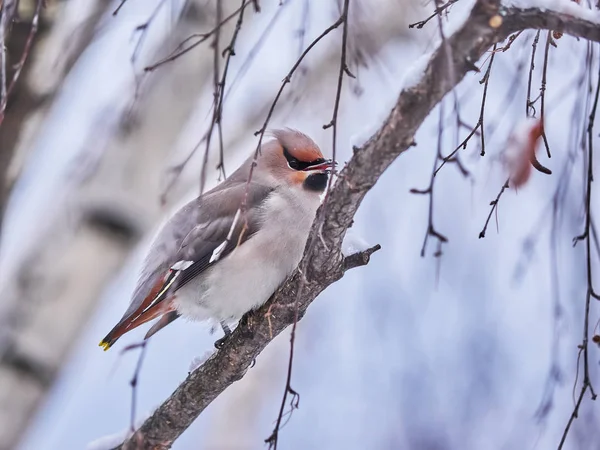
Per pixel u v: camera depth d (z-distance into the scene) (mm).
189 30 10312
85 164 10844
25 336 10820
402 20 11867
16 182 10492
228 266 9914
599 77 7266
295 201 10266
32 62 9758
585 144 7754
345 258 7723
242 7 6898
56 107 10547
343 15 6555
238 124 12594
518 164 7281
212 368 8570
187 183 11547
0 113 7410
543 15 6086
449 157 7410
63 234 10867
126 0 7781
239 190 10273
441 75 6137
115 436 9062
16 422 10828
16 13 7750
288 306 8062
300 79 9453
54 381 10922
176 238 10125
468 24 6105
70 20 9625
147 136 10766
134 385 7785
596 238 7605
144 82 9203
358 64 8578
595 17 6102
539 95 7613
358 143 6672
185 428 8773
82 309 10898
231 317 10156
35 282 10844
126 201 10812
